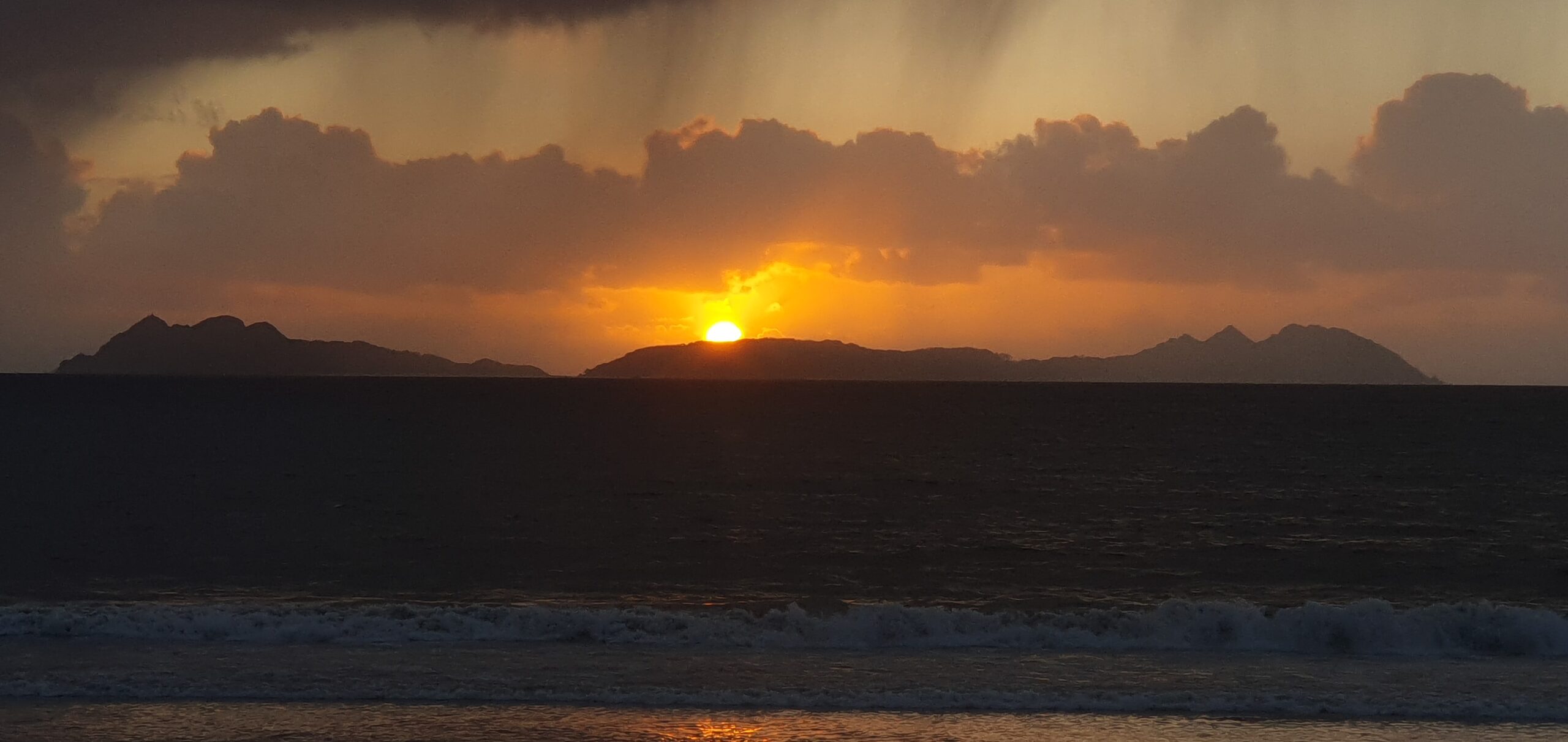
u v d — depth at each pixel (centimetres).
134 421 16350
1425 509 7519
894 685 2931
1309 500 8000
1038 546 5919
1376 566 5425
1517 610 3559
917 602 4428
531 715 2623
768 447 12475
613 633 3488
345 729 2495
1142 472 10031
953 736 2503
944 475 9619
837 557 5544
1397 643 3488
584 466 10212
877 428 16025
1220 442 13712
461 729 2511
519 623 3522
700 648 3366
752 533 6338
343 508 7319
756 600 4428
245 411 19575
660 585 4781
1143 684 2977
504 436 13950
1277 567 5366
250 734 2453
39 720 2541
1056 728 2580
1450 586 4953
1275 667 3219
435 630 3459
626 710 2672
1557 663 3303
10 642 3291
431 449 12000
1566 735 2562
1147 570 5253
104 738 2414
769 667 3136
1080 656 3341
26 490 8212
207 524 6612
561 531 6391
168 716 2583
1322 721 2672
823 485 8812
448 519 6856
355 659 3141
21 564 5278
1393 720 2680
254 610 3594
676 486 8612
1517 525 6800
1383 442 13762
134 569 5134
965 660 3256
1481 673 3138
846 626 3531
